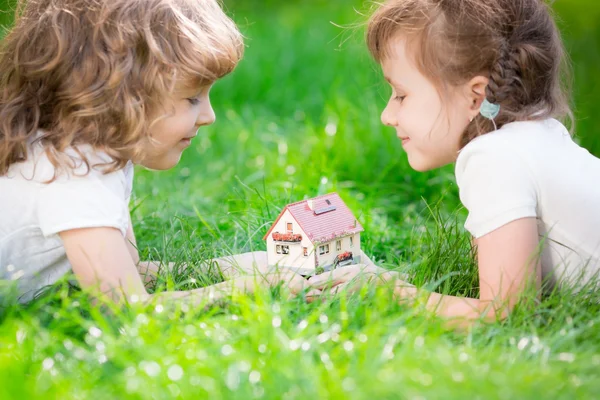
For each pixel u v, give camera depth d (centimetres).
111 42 290
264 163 509
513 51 295
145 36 292
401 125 307
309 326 264
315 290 294
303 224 303
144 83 293
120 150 294
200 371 235
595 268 291
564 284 288
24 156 291
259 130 577
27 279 305
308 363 236
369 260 337
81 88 290
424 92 299
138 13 295
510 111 295
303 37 780
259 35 799
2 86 304
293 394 223
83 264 284
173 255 351
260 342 251
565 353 243
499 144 284
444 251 334
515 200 279
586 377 234
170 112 300
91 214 283
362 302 278
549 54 303
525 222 278
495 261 280
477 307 285
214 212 429
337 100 573
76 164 287
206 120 313
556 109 311
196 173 518
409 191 473
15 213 290
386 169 481
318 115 623
